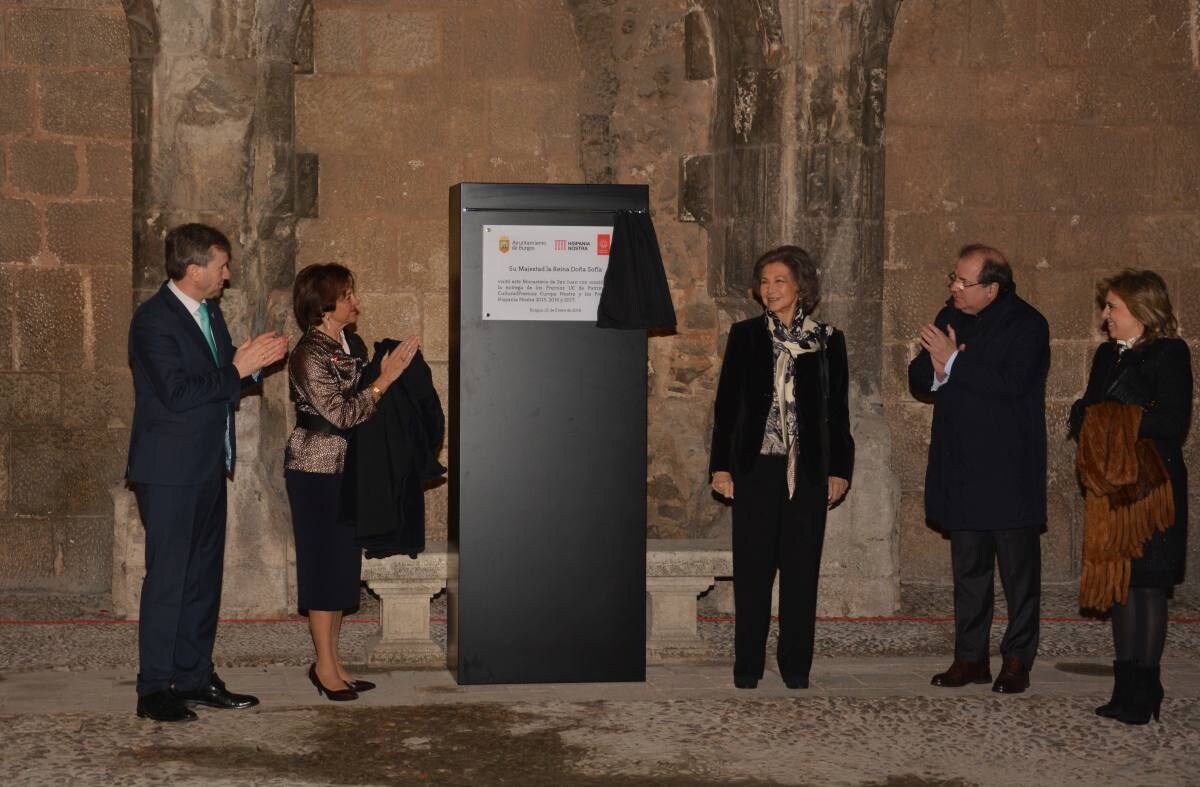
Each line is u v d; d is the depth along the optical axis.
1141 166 7.55
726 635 6.43
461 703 5.05
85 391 7.16
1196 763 4.43
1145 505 4.70
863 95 6.90
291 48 6.85
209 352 4.87
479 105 7.52
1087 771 4.34
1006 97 7.48
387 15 7.41
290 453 5.05
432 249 7.48
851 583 6.80
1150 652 4.84
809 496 5.24
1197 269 7.59
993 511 5.22
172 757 4.39
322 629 5.09
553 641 5.29
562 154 7.62
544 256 5.18
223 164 6.52
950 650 6.10
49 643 6.04
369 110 7.41
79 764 4.31
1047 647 6.14
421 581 5.69
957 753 4.52
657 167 7.66
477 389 5.18
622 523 5.29
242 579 6.57
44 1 7.04
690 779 4.23
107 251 7.14
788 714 4.96
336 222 7.40
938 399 5.41
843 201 6.89
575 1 7.55
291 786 4.13
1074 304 7.56
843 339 5.35
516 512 5.23
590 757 4.44
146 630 4.81
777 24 6.84
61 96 7.07
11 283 7.09
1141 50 7.53
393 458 4.95
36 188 7.08
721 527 7.05
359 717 4.87
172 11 6.42
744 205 7.06
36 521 7.16
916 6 7.42
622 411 5.26
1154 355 4.79
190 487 4.81
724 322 7.61
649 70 7.62
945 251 7.49
